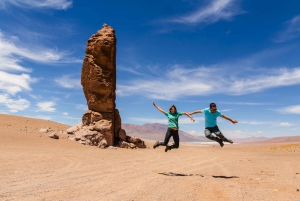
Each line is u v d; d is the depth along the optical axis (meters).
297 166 13.95
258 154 25.28
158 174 10.41
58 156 16.61
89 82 31.98
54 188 7.48
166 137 10.91
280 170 12.23
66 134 31.83
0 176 9.27
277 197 6.70
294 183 8.67
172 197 6.55
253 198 6.57
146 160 16.97
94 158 16.81
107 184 8.13
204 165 14.41
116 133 34.19
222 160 17.67
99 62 31.94
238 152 29.70
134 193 6.92
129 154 21.89
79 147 25.81
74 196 6.57
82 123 32.97
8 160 13.29
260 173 11.16
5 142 22.88
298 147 35.50
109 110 32.09
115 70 33.62
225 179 9.36
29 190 7.20
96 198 6.38
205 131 10.62
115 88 33.59
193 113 10.95
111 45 31.75
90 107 32.47
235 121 10.59
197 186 7.95
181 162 16.00
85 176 9.65
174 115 11.12
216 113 10.52
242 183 8.58
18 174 9.78
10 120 44.09
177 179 9.15
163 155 21.83
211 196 6.75
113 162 15.01
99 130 30.39
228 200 6.37
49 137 28.12
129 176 9.74
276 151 30.53
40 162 13.34
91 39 32.28
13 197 6.42
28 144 23.42
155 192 7.05
